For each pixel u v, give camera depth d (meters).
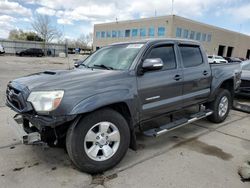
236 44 59.03
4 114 5.52
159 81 3.69
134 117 3.41
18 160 3.42
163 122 4.75
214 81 4.98
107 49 4.33
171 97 3.97
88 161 3.00
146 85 3.50
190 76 4.30
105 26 54.75
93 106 2.86
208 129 5.01
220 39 52.78
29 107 2.85
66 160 3.45
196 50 4.68
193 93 4.47
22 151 3.70
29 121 3.10
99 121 3.03
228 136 4.62
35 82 3.10
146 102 3.55
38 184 2.86
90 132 2.98
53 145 3.09
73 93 2.82
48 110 2.73
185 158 3.62
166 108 3.90
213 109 5.20
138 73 3.43
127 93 3.23
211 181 2.99
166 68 3.92
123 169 3.26
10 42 45.09
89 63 4.20
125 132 3.28
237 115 6.20
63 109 2.74
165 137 4.49
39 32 63.06
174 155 3.71
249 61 8.94
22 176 3.02
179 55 4.20
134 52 3.68
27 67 20.53
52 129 2.93
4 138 4.16
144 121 3.64
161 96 3.77
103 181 2.96
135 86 3.36
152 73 3.63
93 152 3.04
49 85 2.92
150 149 3.93
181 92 4.16
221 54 55.78
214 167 3.36
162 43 3.93
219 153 3.83
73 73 3.40
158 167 3.33
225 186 2.89
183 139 4.41
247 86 7.64
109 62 3.86
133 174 3.13
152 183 2.93
